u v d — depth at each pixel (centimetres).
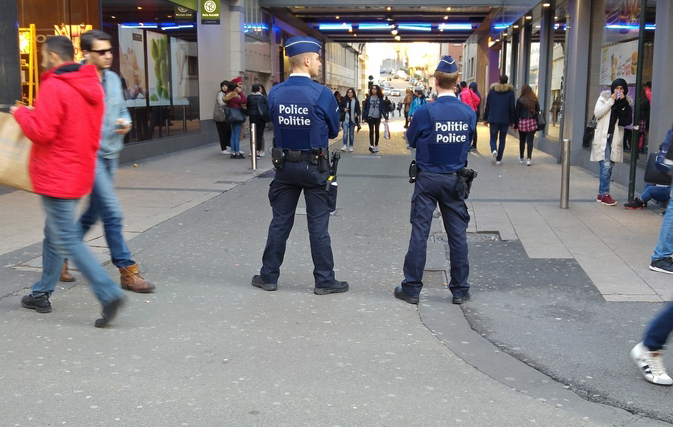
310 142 519
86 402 347
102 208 517
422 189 517
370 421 332
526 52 2122
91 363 397
